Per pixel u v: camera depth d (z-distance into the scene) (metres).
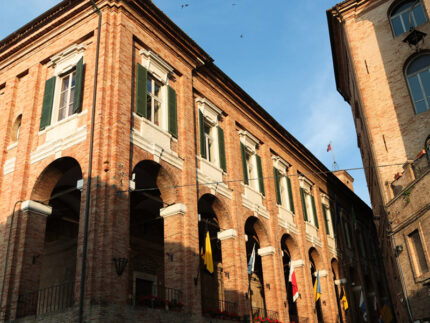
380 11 25.48
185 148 19.33
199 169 20.38
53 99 18.22
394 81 23.73
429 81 22.83
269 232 24.47
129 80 17.31
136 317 14.02
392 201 20.22
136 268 21.70
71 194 20.38
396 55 24.11
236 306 19.55
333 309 28.89
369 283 38.56
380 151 22.83
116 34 17.67
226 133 23.84
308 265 27.25
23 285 15.38
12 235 16.12
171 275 16.84
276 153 28.53
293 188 29.44
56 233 20.92
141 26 19.05
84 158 15.69
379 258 42.94
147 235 23.08
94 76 16.64
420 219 17.75
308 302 25.72
